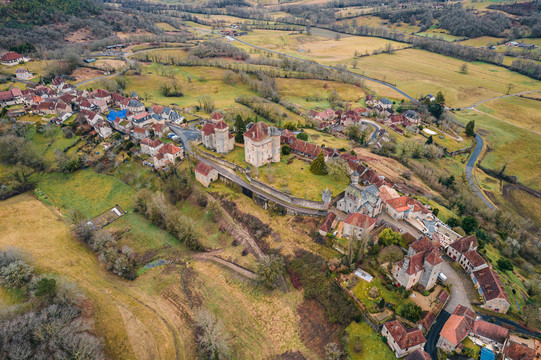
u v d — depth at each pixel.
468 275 116.31
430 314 99.88
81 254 129.25
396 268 108.19
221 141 174.62
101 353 94.62
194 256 133.88
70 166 170.50
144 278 124.38
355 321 101.94
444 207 160.75
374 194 135.00
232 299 115.75
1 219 140.25
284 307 111.69
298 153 177.50
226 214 148.00
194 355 100.50
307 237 130.38
